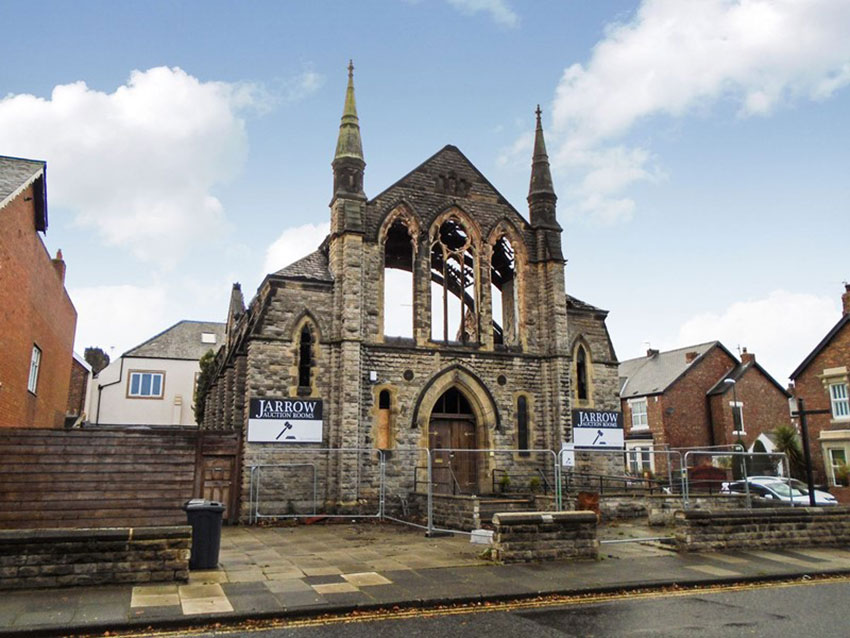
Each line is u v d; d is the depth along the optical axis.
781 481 30.09
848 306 37.00
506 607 10.76
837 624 9.68
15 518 19.56
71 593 10.62
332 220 26.05
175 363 53.88
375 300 25.61
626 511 23.69
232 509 22.31
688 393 50.06
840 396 36.19
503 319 31.30
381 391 25.06
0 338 20.05
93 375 52.81
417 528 20.58
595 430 27.91
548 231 28.50
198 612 9.65
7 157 22.20
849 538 17.66
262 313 23.95
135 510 20.75
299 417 23.48
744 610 10.59
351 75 27.41
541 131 30.08
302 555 15.10
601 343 29.34
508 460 26.17
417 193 27.06
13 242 20.45
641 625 9.59
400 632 9.18
